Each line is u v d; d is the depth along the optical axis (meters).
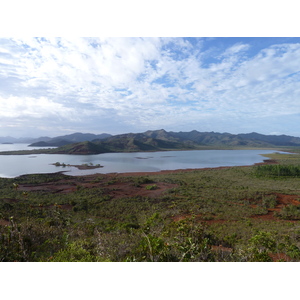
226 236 9.27
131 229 9.68
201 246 5.27
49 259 5.18
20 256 5.18
